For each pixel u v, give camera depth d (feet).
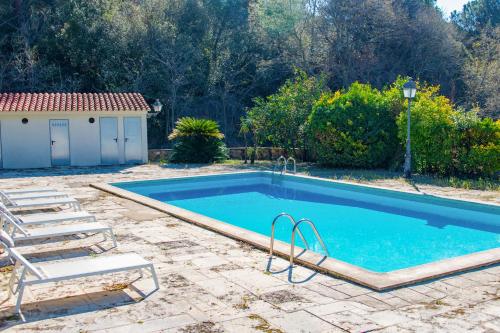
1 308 16.01
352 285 18.02
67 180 52.54
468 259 20.83
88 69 113.70
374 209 40.70
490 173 49.49
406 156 51.88
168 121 119.24
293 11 124.57
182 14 122.83
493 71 122.42
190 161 72.84
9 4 111.86
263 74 125.90
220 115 127.54
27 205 30.76
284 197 47.37
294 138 72.18
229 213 39.96
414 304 16.03
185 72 119.96
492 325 14.30
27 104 67.15
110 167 66.95
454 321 14.60
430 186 45.39
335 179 50.98
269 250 22.79
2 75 105.19
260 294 17.11
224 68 124.77
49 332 14.12
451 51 125.39
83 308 15.97
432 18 126.62
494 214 34.12
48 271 16.24
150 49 115.65
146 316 15.25
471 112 52.44
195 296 16.97
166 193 49.80
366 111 60.23
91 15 113.80
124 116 71.10
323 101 63.82
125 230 27.84
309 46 124.88
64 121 68.33
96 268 16.61
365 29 121.80
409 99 50.67
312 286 17.92
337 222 36.01
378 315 15.11
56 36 110.01
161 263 21.09
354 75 120.78
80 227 23.75
